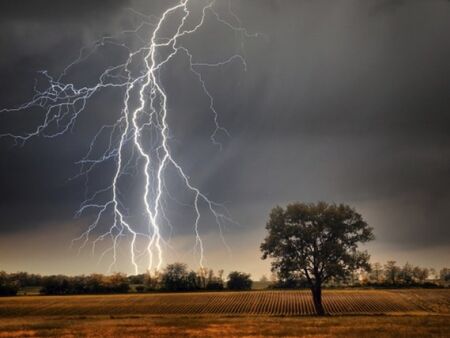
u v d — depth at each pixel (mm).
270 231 64000
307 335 39375
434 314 61156
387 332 40188
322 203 64312
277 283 64750
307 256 63188
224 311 70688
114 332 44469
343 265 62125
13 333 45062
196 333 42219
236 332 42344
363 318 54062
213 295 85688
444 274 104188
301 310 69312
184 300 81062
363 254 62438
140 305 77562
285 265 62875
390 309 68375
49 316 67875
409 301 74625
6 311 74125
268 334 40562
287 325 47094
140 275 99188
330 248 62000
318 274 62969
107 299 84250
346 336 38312
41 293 97875
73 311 73438
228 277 98062
